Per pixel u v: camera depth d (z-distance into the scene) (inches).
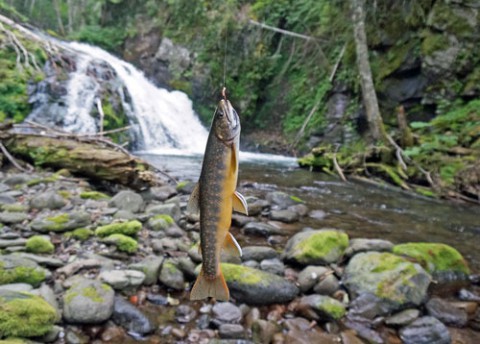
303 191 199.5
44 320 62.3
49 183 144.8
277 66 424.5
